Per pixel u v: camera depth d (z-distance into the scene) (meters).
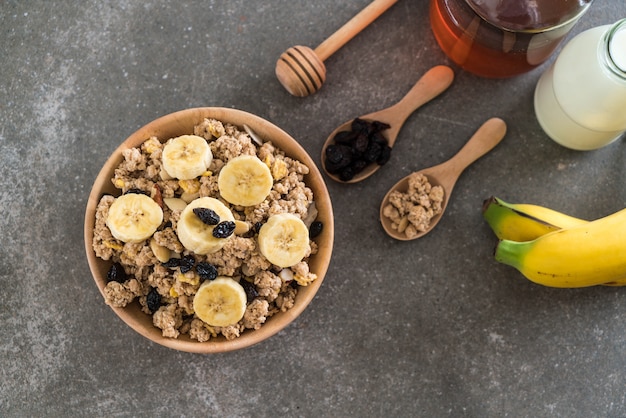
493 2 0.57
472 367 0.66
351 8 0.67
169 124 0.57
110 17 0.67
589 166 0.67
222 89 0.67
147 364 0.66
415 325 0.66
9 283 0.66
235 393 0.66
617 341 0.67
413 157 0.67
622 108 0.59
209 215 0.53
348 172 0.64
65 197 0.66
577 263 0.60
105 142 0.67
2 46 0.67
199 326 0.56
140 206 0.55
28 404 0.66
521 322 0.67
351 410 0.66
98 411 0.66
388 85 0.67
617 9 0.67
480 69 0.64
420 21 0.67
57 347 0.66
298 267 0.56
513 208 0.62
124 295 0.56
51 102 0.67
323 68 0.64
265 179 0.55
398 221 0.65
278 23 0.67
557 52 0.67
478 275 0.67
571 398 0.66
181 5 0.67
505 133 0.67
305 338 0.66
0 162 0.66
